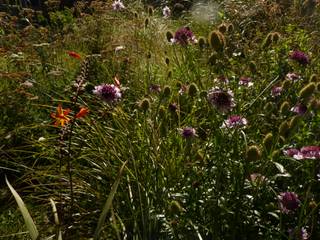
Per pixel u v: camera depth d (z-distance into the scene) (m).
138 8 7.96
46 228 3.03
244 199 2.73
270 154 2.69
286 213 2.64
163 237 2.71
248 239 2.70
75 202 3.27
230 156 2.91
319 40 4.88
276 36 3.91
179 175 3.07
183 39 3.95
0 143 3.99
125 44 5.48
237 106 3.23
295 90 3.66
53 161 3.79
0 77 4.57
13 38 5.39
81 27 6.26
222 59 3.71
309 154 2.66
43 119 4.36
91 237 3.03
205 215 2.74
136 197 3.05
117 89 2.94
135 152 3.24
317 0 6.14
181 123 3.59
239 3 7.09
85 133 3.58
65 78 4.80
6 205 3.41
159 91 3.94
